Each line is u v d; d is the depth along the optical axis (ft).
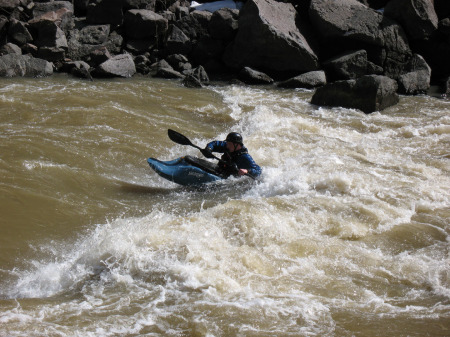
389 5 101.96
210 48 101.14
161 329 30.04
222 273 35.35
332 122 74.33
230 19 100.22
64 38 95.14
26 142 57.16
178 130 67.72
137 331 29.78
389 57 97.86
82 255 37.70
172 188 52.47
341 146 63.77
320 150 61.41
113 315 31.19
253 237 39.70
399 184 51.19
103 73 89.92
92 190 49.75
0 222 42.16
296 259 37.81
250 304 32.32
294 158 58.49
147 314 31.35
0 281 35.58
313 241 40.04
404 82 91.71
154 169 52.26
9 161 52.11
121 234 39.22
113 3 99.91
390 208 45.70
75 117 67.15
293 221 42.19
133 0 102.17
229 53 99.71
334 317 31.48
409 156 61.98
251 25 95.76
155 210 46.47
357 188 48.98
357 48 98.43
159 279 34.83
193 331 29.89
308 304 32.65
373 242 40.98
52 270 36.78
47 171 51.31
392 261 38.29
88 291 34.09
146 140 63.10
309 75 93.76
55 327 29.71
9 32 93.04
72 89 79.51
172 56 99.55
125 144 61.00
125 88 83.41
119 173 54.54
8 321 30.09
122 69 91.86
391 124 73.97
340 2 100.78
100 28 98.37
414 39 101.50
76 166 53.83
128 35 101.71
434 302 33.60
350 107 80.53
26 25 94.17
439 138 69.10
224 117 75.05
